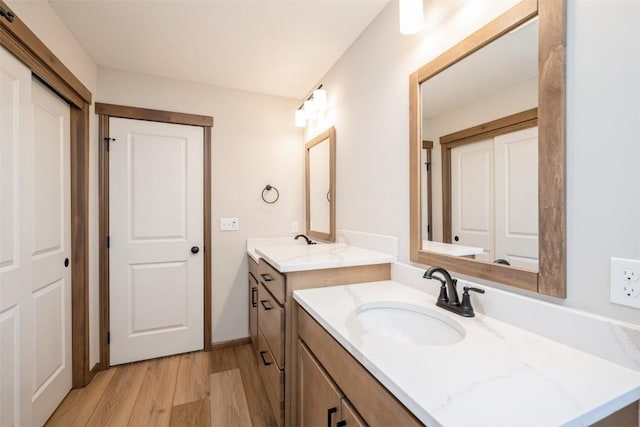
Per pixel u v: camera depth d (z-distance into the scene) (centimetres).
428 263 132
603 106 74
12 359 130
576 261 80
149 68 224
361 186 186
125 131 227
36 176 154
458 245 118
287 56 209
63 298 181
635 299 69
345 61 204
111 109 221
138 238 231
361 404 79
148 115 232
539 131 87
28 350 140
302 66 224
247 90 266
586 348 75
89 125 205
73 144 192
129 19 167
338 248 187
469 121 113
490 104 104
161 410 173
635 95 69
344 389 88
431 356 74
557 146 82
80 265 193
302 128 288
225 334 259
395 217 155
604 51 74
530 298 91
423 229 136
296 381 135
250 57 210
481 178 108
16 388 133
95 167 216
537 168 88
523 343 82
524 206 93
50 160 167
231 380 205
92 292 210
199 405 178
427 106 133
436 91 128
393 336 115
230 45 195
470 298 108
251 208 268
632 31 69
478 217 109
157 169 237
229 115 261
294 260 143
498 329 91
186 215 246
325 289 137
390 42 157
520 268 94
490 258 105
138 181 231
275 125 277
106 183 220
